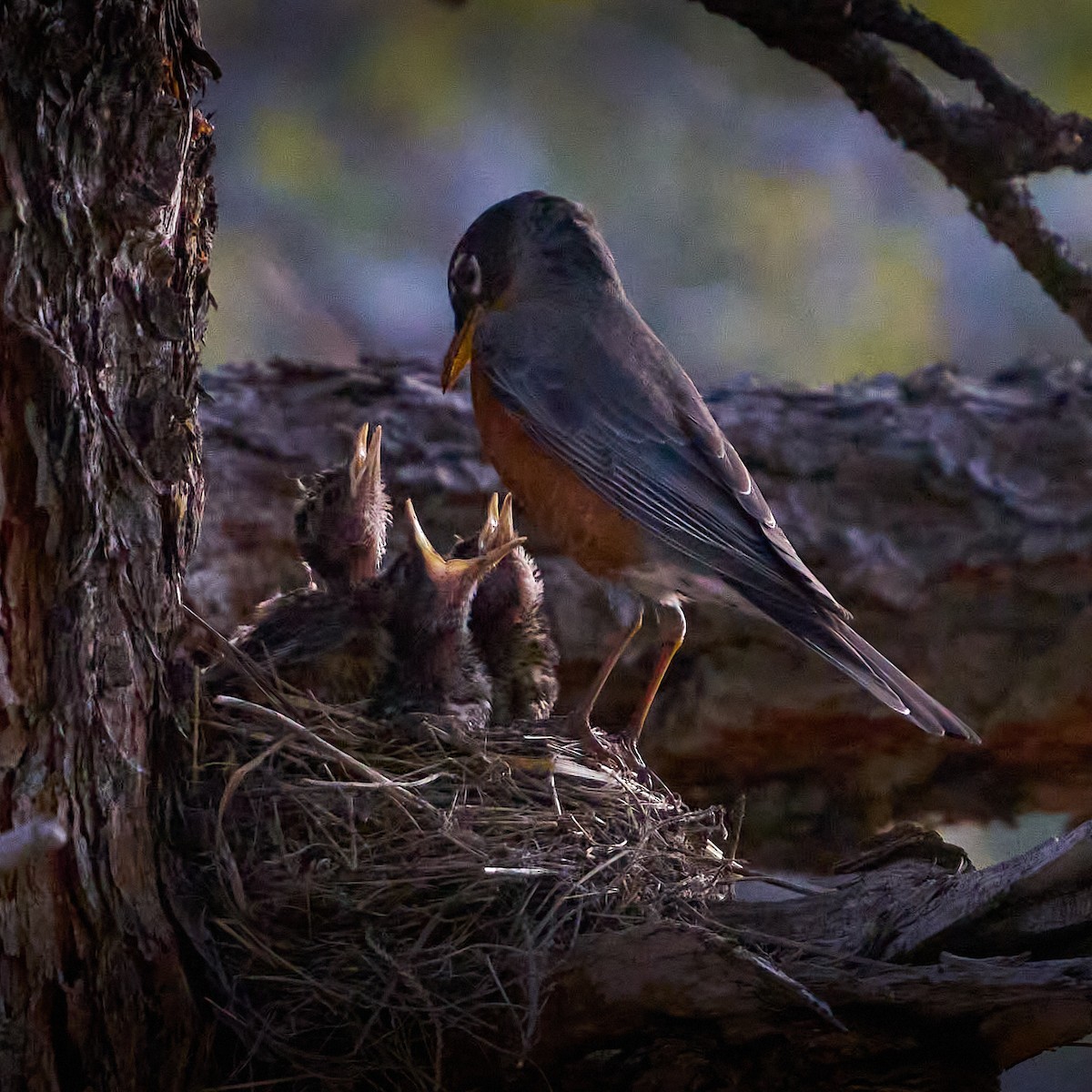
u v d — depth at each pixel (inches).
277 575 441.7
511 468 393.7
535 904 292.4
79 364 267.7
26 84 261.1
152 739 281.7
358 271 655.1
